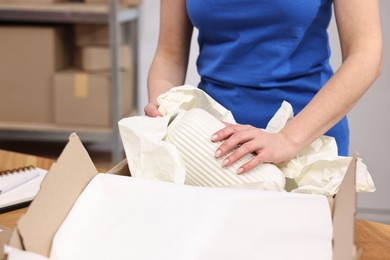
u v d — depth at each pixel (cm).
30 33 308
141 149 91
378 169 281
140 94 348
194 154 89
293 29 116
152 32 338
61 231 70
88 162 79
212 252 68
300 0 113
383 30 267
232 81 123
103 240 70
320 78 122
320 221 70
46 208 69
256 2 115
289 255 67
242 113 123
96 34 312
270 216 71
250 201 73
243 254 68
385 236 97
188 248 68
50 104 317
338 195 74
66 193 73
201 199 74
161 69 135
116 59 304
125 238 70
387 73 270
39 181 114
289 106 106
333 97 100
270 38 118
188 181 90
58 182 72
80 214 73
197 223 71
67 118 317
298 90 121
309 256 67
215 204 73
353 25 107
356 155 73
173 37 136
